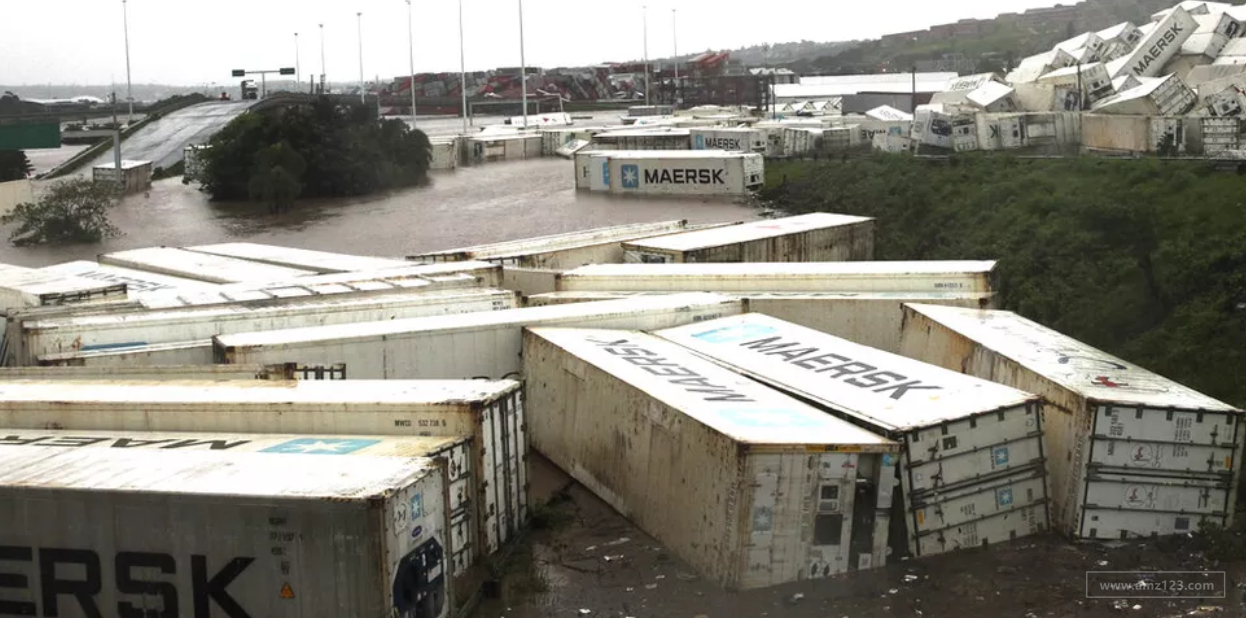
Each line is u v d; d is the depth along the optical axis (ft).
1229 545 79.05
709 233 168.14
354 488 60.64
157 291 131.44
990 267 122.31
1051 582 75.46
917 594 73.87
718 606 73.10
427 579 64.23
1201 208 162.50
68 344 101.24
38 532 63.31
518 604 75.92
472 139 442.50
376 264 162.20
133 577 62.39
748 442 71.82
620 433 88.58
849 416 79.87
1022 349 94.02
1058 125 268.82
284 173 307.17
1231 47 284.41
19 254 252.42
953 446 77.82
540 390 101.65
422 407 77.56
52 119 489.67
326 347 97.14
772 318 110.93
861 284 121.80
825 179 264.52
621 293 129.59
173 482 62.75
